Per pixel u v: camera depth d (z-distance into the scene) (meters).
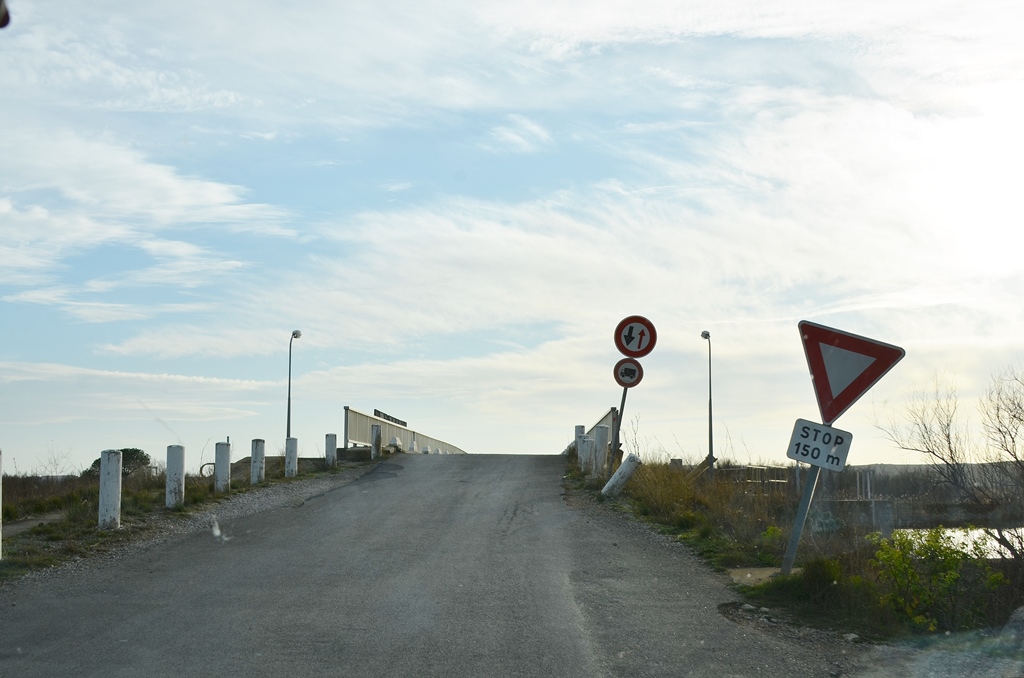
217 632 7.45
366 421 28.98
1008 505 11.59
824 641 7.42
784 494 14.57
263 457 19.72
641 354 18.17
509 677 6.32
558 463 24.73
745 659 6.84
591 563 10.65
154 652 6.88
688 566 10.48
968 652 7.15
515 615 8.05
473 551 11.43
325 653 6.86
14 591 9.09
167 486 15.05
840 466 9.12
